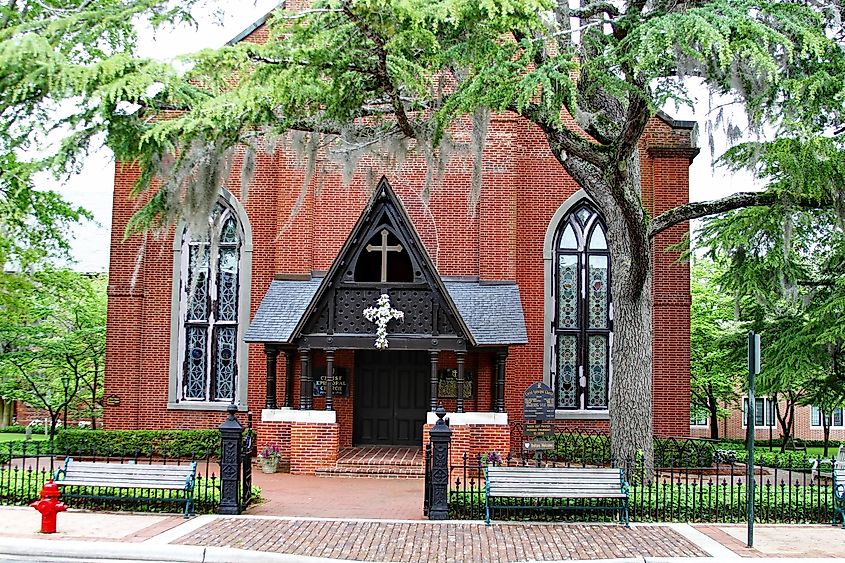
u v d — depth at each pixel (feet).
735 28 41.34
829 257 68.39
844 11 50.24
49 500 41.96
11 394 99.35
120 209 81.66
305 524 45.91
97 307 93.76
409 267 83.56
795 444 125.08
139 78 42.73
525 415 71.31
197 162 52.03
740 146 56.54
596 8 52.75
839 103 47.44
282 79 43.78
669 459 71.10
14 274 79.05
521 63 43.98
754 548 40.57
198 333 81.35
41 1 61.36
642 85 46.37
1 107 46.34
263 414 72.13
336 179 79.71
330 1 41.52
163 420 80.07
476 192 54.08
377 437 79.82
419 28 41.96
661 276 79.66
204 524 44.80
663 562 37.65
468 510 48.75
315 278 78.48
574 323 80.69
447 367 78.69
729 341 77.36
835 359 67.56
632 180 59.77
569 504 48.62
